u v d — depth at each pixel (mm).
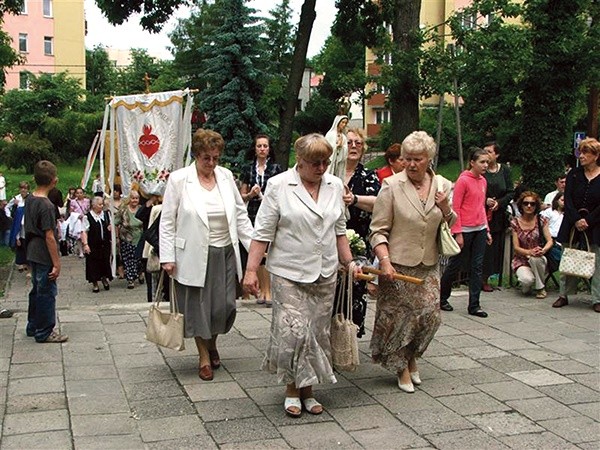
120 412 4879
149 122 11883
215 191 5645
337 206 4859
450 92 15992
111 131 12211
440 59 16078
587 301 8695
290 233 4719
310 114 42281
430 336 5285
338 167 5730
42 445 4324
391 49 16828
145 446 4328
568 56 16094
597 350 6488
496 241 9461
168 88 48250
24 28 53344
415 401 5125
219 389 5355
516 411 4945
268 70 29359
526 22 16766
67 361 6043
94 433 4516
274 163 8445
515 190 10656
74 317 7660
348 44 20547
